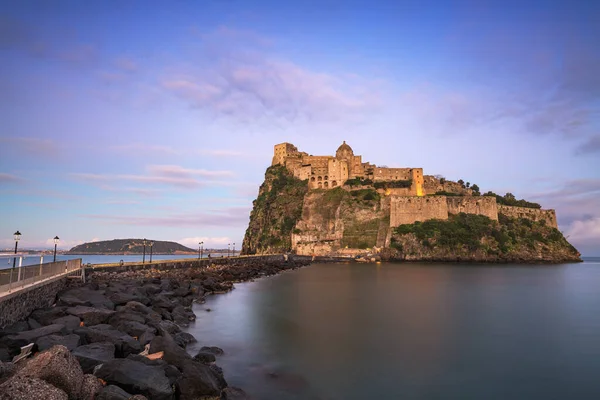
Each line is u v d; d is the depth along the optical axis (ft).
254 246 539.29
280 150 602.85
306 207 517.14
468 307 142.61
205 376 53.21
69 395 39.70
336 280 244.22
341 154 557.33
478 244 428.97
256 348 84.84
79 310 84.33
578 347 89.40
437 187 541.34
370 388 64.08
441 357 81.10
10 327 68.90
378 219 475.31
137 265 202.28
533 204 568.82
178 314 111.24
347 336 97.19
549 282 235.40
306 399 58.75
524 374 71.72
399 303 150.41
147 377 48.55
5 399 33.06
